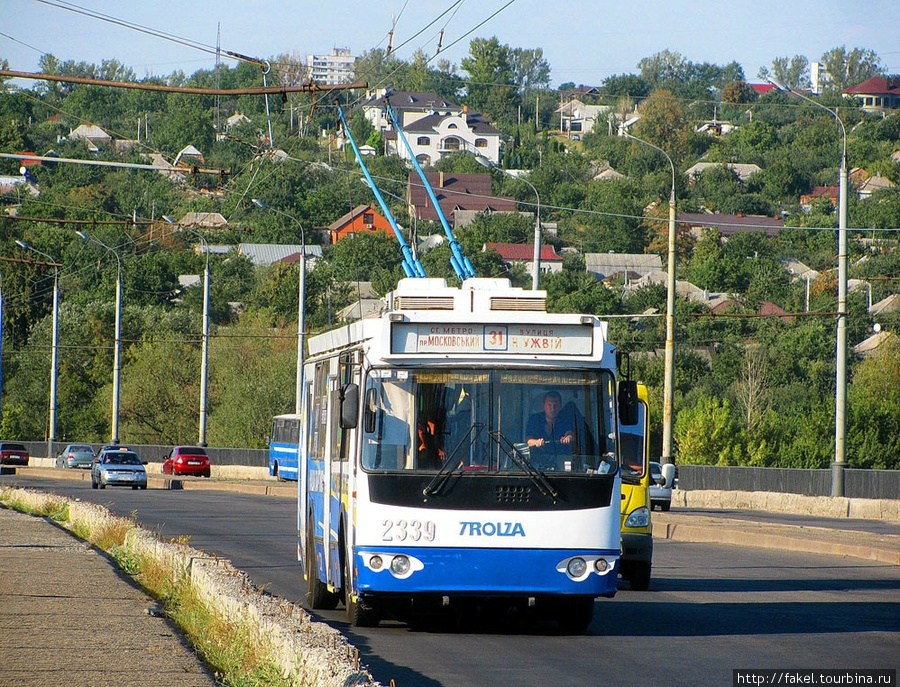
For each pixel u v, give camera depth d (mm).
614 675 34688
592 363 41938
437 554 40375
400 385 41344
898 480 124750
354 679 25312
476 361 41562
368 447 41094
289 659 29297
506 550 40438
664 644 40750
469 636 42375
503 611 48156
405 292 44031
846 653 38969
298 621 32125
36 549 62938
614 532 41125
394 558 40438
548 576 40531
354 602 42531
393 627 44406
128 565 57406
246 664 31938
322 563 48750
